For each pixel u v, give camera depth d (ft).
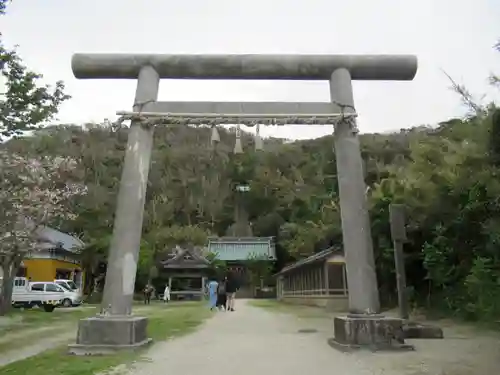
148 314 63.57
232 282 76.74
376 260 58.75
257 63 31.91
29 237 59.93
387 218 54.49
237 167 231.09
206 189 224.53
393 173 61.41
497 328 37.27
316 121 30.66
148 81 31.32
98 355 24.38
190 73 32.19
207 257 145.28
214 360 23.30
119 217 28.25
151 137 30.94
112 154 200.85
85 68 31.68
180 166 238.48
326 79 32.83
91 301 113.91
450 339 31.17
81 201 142.31
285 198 203.00
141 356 24.25
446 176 46.37
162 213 194.80
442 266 47.03
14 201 55.67
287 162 232.12
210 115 30.60
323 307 78.38
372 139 167.84
